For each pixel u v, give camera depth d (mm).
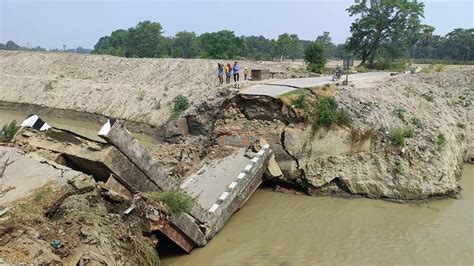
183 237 13586
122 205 12148
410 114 22391
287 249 14422
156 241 12617
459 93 30109
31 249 8609
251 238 15109
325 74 36438
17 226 8945
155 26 76812
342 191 19375
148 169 13273
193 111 25672
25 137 13688
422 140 20328
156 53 74562
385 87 25516
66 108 39438
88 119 37062
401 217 17125
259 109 21047
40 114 40469
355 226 16250
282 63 47844
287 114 20469
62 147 13062
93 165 12664
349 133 19656
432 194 18844
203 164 19359
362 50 47125
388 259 13852
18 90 45344
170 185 14242
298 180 19719
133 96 36531
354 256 14031
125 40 79812
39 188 10594
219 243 14711
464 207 18188
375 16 45281
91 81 45438
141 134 31766
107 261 9820
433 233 15742
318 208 17922
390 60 47438
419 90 27609
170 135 25812
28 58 58094
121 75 48750
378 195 18984
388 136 19766
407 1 44656
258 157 18688
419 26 45094
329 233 15633
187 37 84438
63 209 10484
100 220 10828
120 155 12414
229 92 24672
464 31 75625
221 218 15469
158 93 35281
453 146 22719
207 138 23609
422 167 19109
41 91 43656
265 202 18484
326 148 19688
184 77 42969
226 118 21734
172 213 12930
